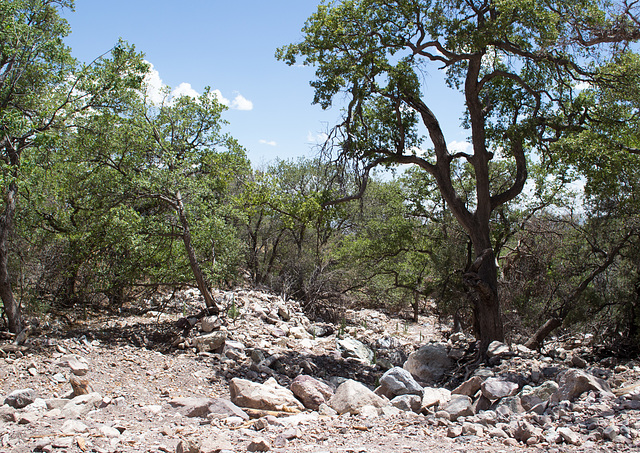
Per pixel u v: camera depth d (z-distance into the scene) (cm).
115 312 1797
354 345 1767
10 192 1290
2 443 575
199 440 587
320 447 569
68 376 1021
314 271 2450
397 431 651
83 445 553
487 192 1636
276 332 1709
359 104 1563
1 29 1230
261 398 833
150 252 1562
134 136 1514
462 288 1861
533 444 555
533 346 1538
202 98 1748
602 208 1631
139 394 997
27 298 1482
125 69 1405
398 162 1670
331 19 1507
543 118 1625
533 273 1911
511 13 1363
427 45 1509
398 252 2245
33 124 1233
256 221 2802
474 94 1605
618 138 1571
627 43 1072
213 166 1759
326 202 1642
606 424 591
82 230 1580
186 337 1498
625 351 1383
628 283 1488
